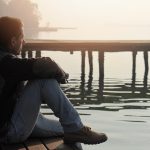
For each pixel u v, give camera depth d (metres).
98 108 11.95
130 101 13.41
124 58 33.09
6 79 3.99
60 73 4.02
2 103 4.04
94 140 4.21
